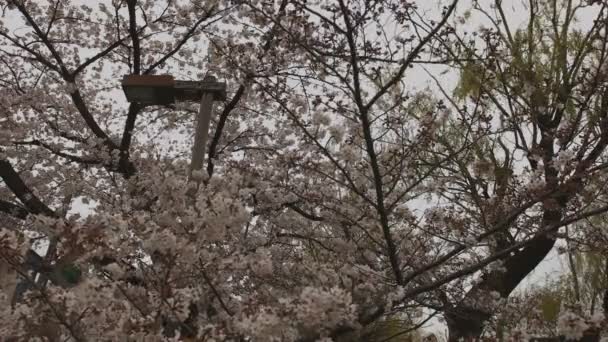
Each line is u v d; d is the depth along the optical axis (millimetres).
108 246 3807
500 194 5582
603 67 5734
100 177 8469
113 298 3561
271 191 6277
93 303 3344
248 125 8250
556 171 5195
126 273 4086
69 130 8469
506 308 6066
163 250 3729
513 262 7121
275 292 5035
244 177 5805
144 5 8547
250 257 4426
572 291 7871
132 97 6039
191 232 3941
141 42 8719
